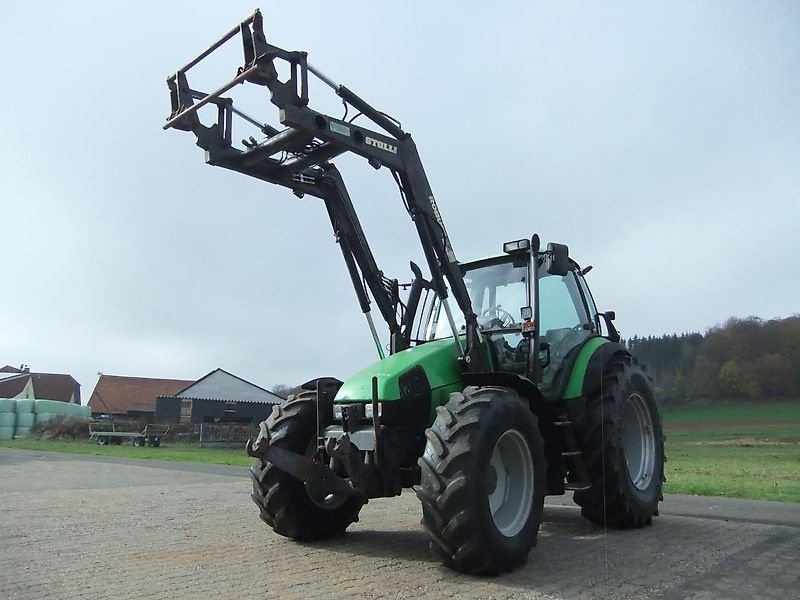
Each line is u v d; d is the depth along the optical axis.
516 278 5.51
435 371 4.66
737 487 8.75
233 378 46.84
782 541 4.89
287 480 4.79
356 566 4.07
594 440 5.37
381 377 4.39
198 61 4.48
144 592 3.46
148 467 13.83
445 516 3.72
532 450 4.26
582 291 6.16
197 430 31.91
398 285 5.53
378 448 4.21
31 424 37.94
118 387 59.12
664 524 5.72
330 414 4.95
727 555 4.40
